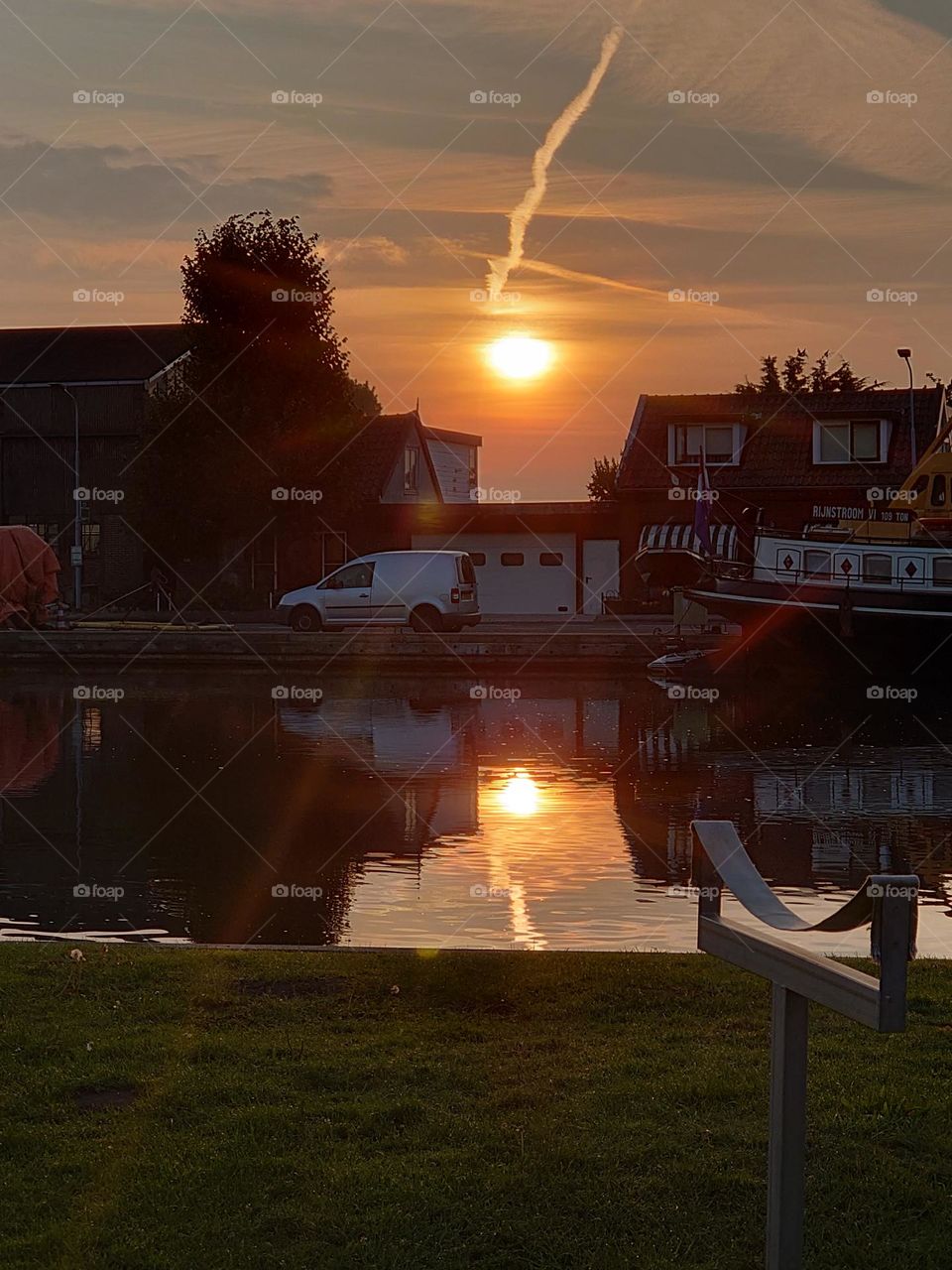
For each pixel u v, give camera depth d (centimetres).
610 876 1305
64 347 6203
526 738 2386
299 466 5066
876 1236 497
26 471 5997
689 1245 487
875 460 5059
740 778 1945
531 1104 603
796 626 3422
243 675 3706
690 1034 695
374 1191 520
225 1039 683
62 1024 709
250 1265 470
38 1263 471
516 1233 492
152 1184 525
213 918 1145
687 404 5288
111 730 2494
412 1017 722
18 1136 567
